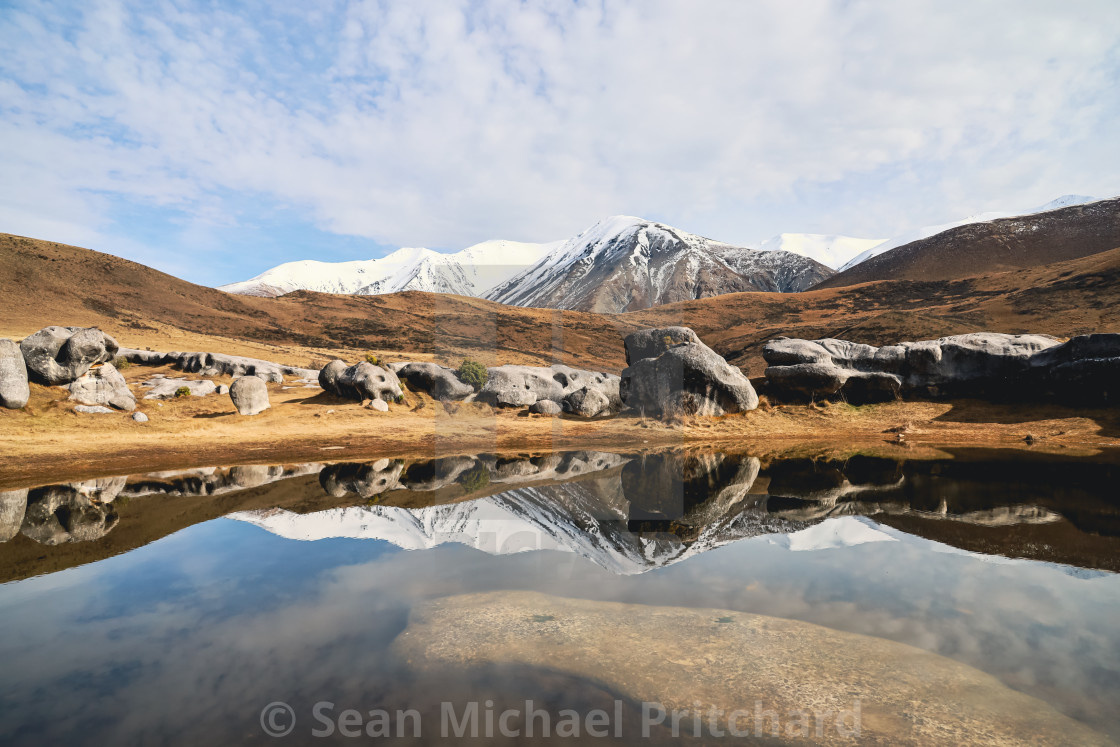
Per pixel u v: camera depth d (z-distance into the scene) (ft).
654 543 14.01
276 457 42.09
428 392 71.97
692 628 10.56
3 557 16.69
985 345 60.18
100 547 17.76
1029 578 13.55
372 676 8.84
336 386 69.92
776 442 50.57
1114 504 23.22
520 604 11.80
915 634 10.35
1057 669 8.97
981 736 7.13
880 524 19.40
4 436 43.45
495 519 14.17
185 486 30.07
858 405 63.05
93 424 49.03
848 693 8.25
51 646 10.16
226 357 89.04
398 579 13.61
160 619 11.49
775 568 14.12
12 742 6.90
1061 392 54.54
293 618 11.40
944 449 43.86
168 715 7.68
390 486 28.53
